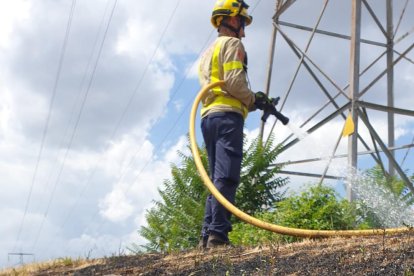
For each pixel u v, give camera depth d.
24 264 6.24
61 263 6.10
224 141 6.04
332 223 8.66
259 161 11.84
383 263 3.94
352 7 12.58
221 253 5.23
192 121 6.37
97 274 5.14
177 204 11.80
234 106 6.08
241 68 6.02
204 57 6.41
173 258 5.34
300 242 5.18
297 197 9.30
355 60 12.34
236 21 6.37
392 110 12.35
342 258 4.20
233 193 6.04
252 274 4.29
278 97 6.51
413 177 11.82
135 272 4.98
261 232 8.65
